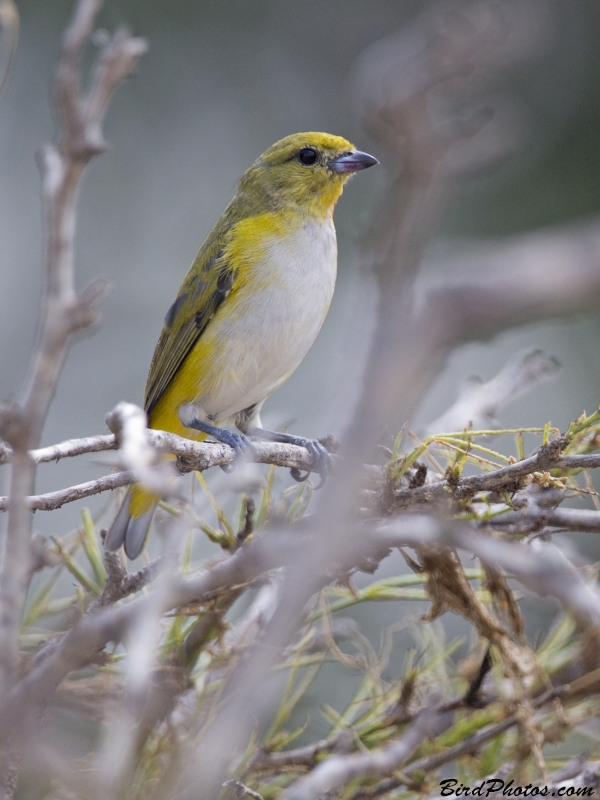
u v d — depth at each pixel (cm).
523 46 241
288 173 1035
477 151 212
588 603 441
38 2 1836
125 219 1850
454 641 725
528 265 191
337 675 870
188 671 638
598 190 1540
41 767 359
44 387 331
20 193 1872
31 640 660
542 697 612
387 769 507
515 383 966
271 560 409
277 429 1211
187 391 1017
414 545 620
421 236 208
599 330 1466
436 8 222
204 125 1908
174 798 505
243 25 1938
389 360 202
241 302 1000
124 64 310
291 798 450
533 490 640
